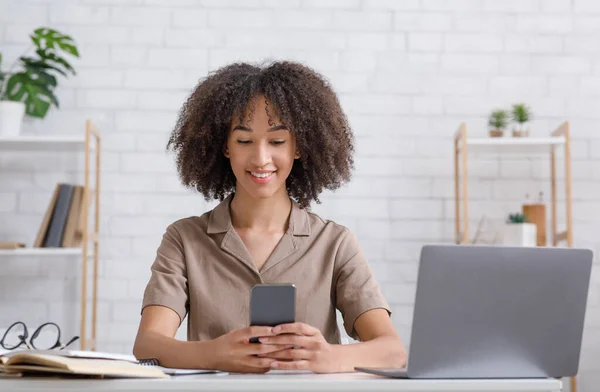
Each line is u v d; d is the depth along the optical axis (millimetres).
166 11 4578
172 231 2277
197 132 2330
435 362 1528
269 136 2172
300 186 2490
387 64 4609
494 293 1542
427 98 4602
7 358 1435
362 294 2193
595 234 4570
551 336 1599
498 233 4309
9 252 4059
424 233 4535
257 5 4602
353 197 4531
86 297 4410
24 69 4531
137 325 4445
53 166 4508
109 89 4535
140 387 1382
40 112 4270
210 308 2178
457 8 4652
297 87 2258
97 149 4348
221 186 2523
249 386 1381
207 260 2221
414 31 4629
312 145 2320
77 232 4250
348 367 1809
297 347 1783
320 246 2264
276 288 1738
